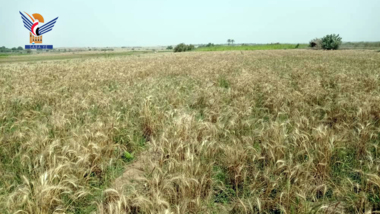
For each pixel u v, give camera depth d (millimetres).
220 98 7160
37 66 19250
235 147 4039
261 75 11438
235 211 3139
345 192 3213
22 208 2814
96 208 3162
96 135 4406
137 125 5703
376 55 26734
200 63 19500
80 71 14828
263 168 3986
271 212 3094
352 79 9398
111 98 7121
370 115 5336
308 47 55438
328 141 4055
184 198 2994
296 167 3309
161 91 8367
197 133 4695
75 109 6367
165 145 4227
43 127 4793
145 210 2697
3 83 11250
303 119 5125
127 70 14836
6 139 4562
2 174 3695
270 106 6957
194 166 3525
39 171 3512
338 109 6039
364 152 4113
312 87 7871
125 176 3990
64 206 3070
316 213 2725
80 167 3578
